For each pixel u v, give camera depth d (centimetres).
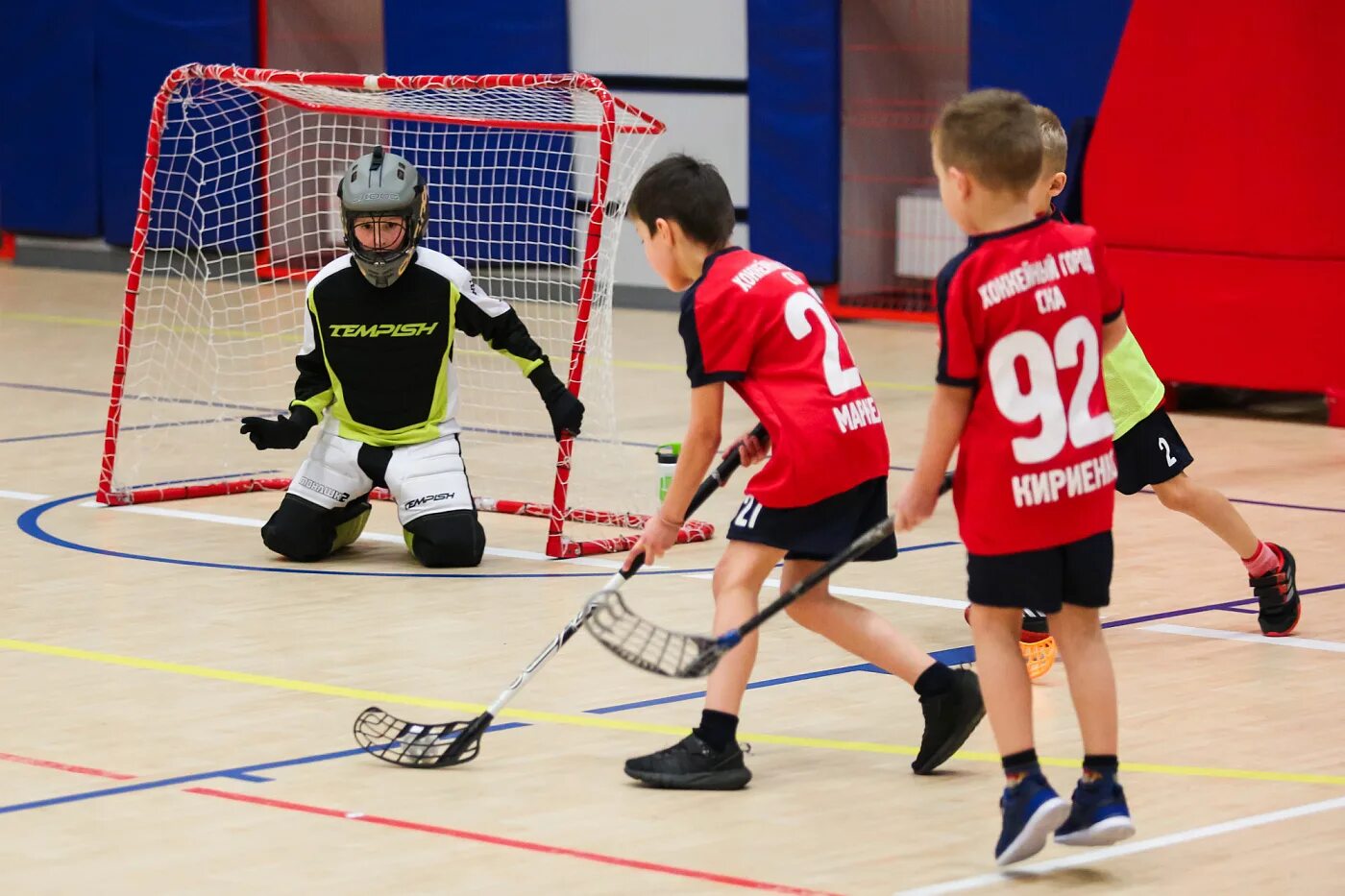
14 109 2509
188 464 1322
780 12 2016
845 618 662
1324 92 1393
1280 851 580
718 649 585
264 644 848
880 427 664
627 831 601
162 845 586
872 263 2044
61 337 1948
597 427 1480
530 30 2181
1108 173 1501
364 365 1017
